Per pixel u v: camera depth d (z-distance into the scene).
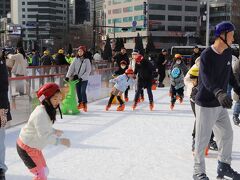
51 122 4.23
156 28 100.94
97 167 5.55
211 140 6.56
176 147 6.75
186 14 105.00
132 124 8.92
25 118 9.34
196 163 4.70
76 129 8.26
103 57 38.06
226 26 4.31
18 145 4.30
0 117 4.71
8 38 87.56
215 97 4.47
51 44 91.44
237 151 6.48
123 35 107.44
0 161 4.78
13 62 13.22
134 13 104.00
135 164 5.71
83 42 89.25
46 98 4.18
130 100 13.47
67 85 10.41
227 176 4.90
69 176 5.14
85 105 10.78
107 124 8.88
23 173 5.23
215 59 4.34
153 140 7.27
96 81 13.60
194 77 5.93
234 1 80.81
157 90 17.16
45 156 6.09
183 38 103.00
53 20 121.00
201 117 4.56
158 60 18.58
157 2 101.44
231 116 10.09
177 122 9.23
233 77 4.80
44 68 16.67
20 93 9.03
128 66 12.48
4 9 139.38
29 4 119.75
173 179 5.04
